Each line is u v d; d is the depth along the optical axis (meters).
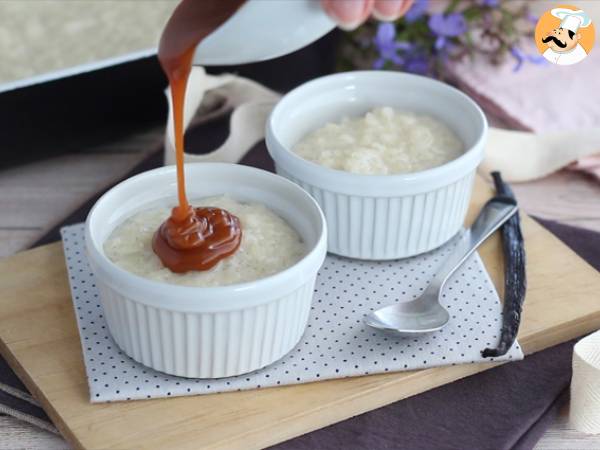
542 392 0.35
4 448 0.33
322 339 0.36
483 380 0.36
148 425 0.32
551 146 0.49
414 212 0.39
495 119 0.53
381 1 0.30
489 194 0.45
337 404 0.34
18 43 0.43
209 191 0.38
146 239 0.35
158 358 0.34
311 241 0.35
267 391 0.34
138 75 0.48
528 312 0.38
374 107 0.44
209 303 0.32
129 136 0.52
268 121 0.41
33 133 0.46
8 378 0.36
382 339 0.36
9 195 0.47
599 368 0.33
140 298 0.32
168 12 0.46
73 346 0.36
